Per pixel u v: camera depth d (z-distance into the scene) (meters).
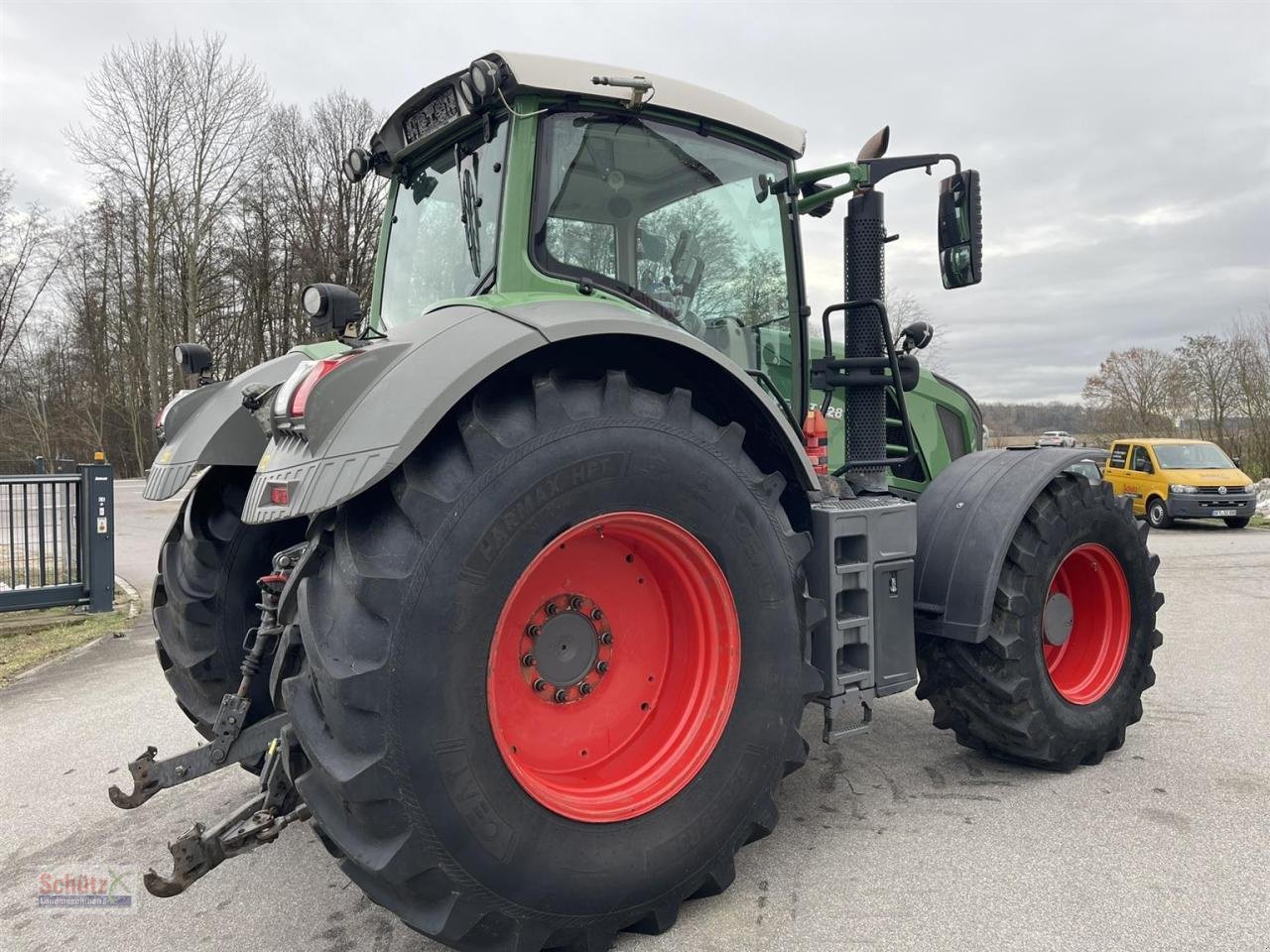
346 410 1.93
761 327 3.03
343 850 1.81
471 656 1.84
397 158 3.06
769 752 2.30
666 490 2.14
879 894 2.31
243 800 3.19
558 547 2.16
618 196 2.65
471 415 1.94
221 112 29.75
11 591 6.62
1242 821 2.71
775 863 2.50
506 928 1.90
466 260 2.71
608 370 2.15
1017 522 2.94
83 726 4.12
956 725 3.19
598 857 1.99
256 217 30.97
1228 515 13.84
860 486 3.14
